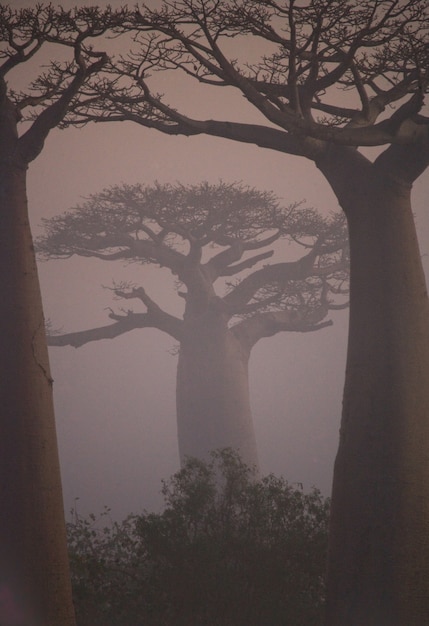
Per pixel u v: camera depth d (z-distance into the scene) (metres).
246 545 32.91
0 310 31.97
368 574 31.89
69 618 30.06
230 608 31.83
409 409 33.09
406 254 34.66
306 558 33.53
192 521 34.41
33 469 30.72
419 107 33.72
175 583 32.19
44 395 31.89
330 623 32.16
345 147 36.72
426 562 31.95
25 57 35.12
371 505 32.50
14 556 29.72
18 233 32.78
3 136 33.34
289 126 34.41
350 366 34.62
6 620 29.19
